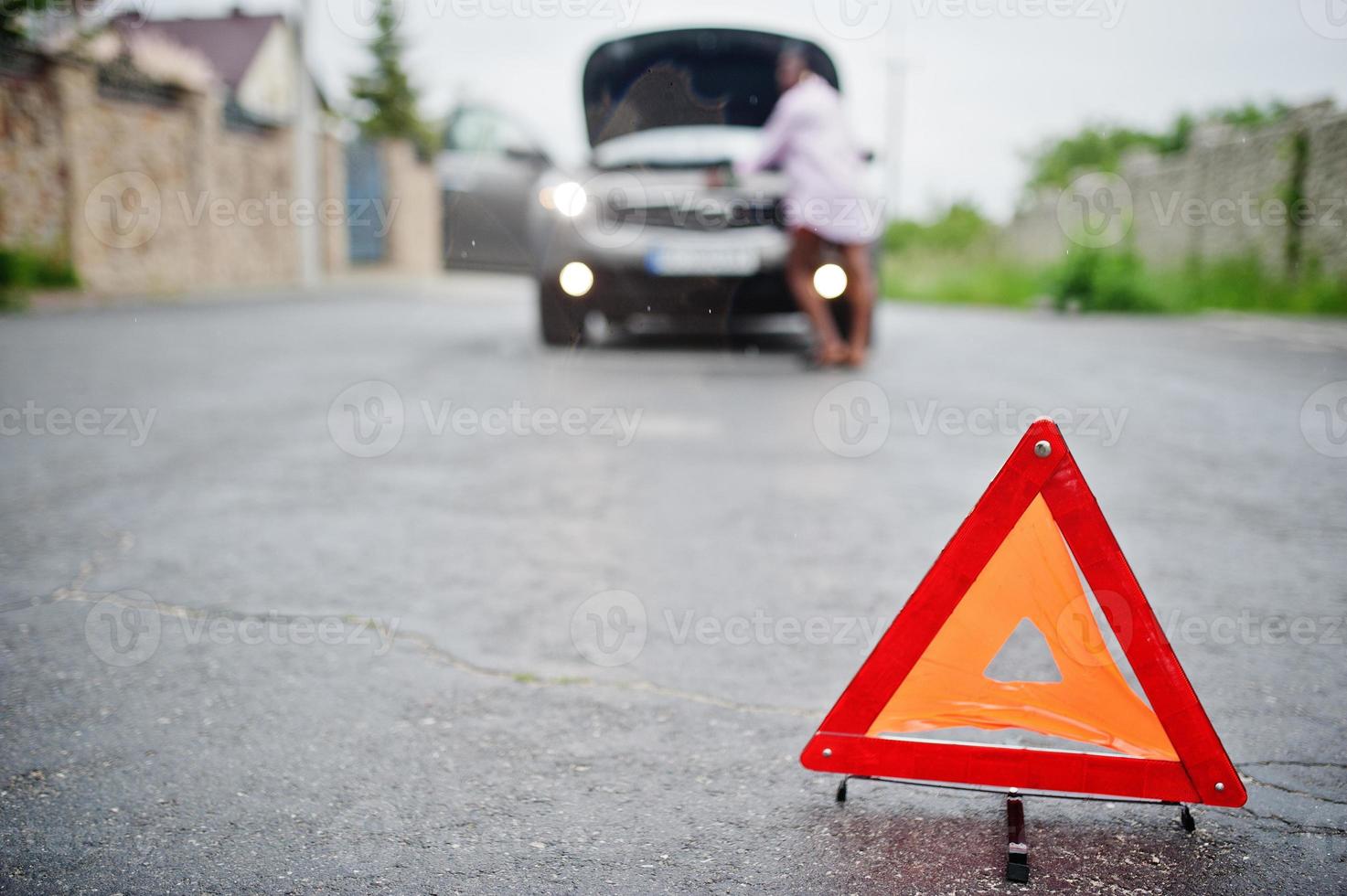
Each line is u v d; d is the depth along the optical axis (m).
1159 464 4.40
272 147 15.91
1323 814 1.83
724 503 3.79
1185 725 1.77
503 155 13.30
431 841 1.74
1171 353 8.12
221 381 6.24
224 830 1.77
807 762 1.88
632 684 2.34
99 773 1.95
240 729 2.13
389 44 27.64
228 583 2.96
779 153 6.60
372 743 2.07
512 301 12.95
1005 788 1.82
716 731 2.13
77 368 6.64
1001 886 1.63
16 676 2.37
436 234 23.55
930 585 1.84
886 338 9.31
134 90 12.63
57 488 3.93
